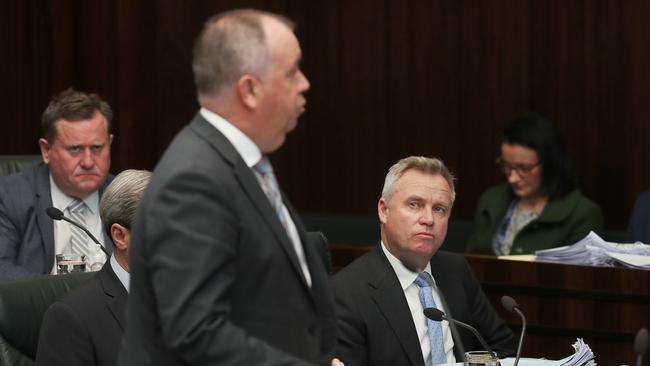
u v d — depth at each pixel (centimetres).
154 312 495
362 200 1614
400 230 809
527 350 987
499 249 1259
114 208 683
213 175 487
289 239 506
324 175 1633
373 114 1602
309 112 1634
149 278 492
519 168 1238
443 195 811
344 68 1612
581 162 1479
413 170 812
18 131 1608
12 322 732
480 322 864
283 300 499
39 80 1605
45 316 683
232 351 469
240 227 490
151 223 481
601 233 1230
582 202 1230
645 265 948
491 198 1283
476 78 1539
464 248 1473
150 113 1612
